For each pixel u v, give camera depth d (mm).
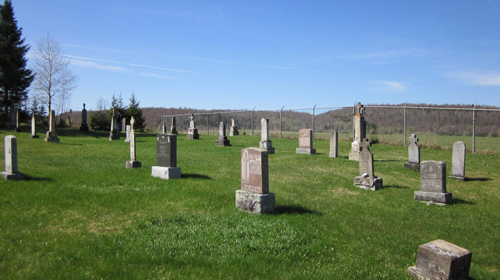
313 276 5051
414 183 13047
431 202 10039
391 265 5688
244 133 41031
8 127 34500
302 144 21391
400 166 16531
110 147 22438
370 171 11836
